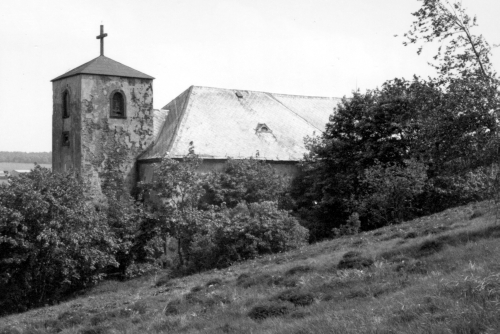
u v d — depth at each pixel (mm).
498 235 17781
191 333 14117
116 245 33781
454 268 14555
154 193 42438
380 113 40281
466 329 9438
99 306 21766
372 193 39312
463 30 17484
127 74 45031
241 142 46125
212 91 49281
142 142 45406
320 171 43125
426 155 19266
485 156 16594
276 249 32438
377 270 16344
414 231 23453
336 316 12039
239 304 16141
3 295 31141
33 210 30578
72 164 44438
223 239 32281
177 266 36812
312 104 54906
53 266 31953
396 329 10211
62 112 45719
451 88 17047
